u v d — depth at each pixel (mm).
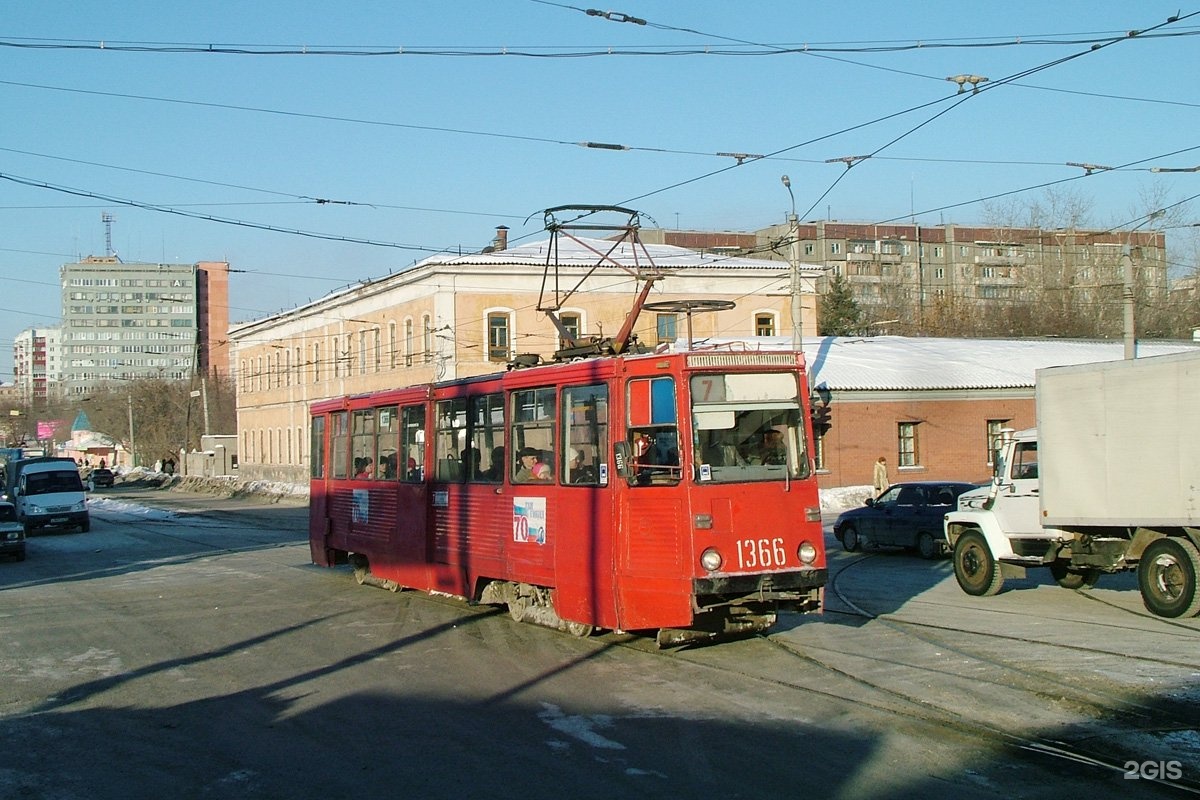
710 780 7230
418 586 16297
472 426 14773
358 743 8539
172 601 18141
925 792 6875
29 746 8781
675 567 10883
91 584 21484
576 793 7035
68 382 119500
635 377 11500
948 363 42281
